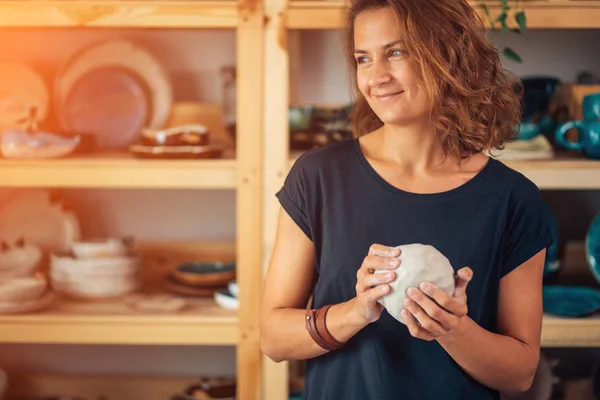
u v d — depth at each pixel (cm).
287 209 147
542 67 254
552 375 243
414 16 135
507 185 143
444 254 139
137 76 251
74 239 253
